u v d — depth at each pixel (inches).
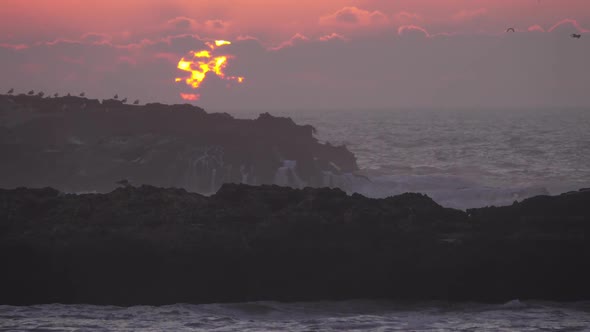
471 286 2253.9
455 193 5703.7
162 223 2389.3
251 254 2261.3
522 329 1694.1
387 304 2154.3
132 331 1633.9
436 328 1705.2
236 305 2031.3
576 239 2271.2
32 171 5821.9
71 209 2454.5
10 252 2181.3
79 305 1982.0
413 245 2310.5
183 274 2226.9
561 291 2246.6
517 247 2271.2
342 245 2285.9
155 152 5812.0
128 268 2214.6
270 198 2608.3
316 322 1785.2
